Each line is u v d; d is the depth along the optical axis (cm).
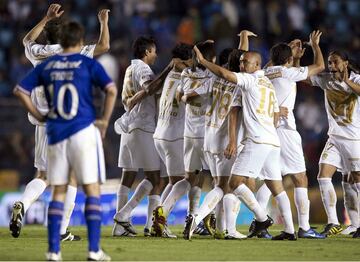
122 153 3606
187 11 8000
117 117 5984
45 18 3481
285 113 3400
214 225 3553
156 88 3450
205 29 7762
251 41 7325
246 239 3328
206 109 3375
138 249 2897
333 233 3644
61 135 2480
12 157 6006
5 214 5212
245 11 7894
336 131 3625
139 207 4891
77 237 3322
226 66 3531
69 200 3247
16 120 6041
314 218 5356
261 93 3156
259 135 3152
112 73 6725
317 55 3391
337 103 3600
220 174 3312
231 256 2711
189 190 3488
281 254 2783
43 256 2669
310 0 7988
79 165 2484
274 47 3388
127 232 3544
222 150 3291
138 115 3547
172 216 4928
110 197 4822
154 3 7875
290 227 3309
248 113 3166
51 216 2492
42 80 2541
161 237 3441
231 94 3275
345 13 8331
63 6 7506
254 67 3180
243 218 4941
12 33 7444
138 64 3541
